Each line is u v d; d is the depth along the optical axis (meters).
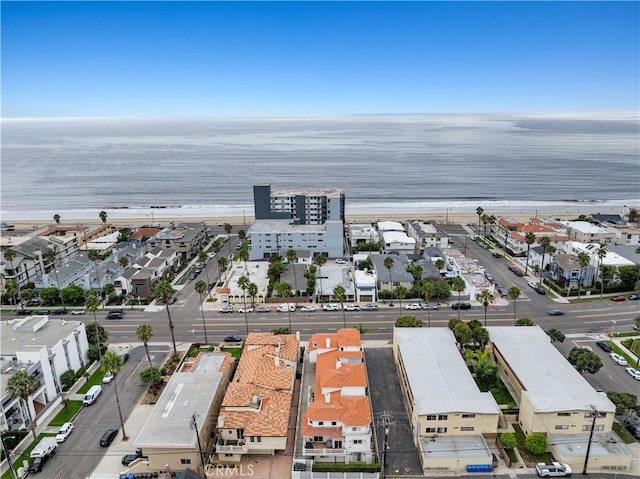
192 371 90.06
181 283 153.12
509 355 91.69
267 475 69.75
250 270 154.62
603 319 121.56
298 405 84.56
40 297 135.62
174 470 70.12
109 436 77.69
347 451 70.88
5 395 76.88
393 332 108.94
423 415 73.25
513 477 69.06
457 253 166.75
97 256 160.00
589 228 188.25
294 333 115.69
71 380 92.69
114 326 122.25
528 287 145.12
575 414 73.69
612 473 69.69
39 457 72.81
